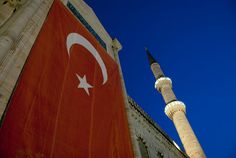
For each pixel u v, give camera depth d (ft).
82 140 29.35
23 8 36.99
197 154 104.99
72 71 36.78
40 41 33.45
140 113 70.33
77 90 34.99
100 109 38.04
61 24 42.19
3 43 27.86
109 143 34.76
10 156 19.76
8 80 25.84
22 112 23.67
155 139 72.23
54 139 25.29
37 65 29.89
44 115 25.94
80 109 32.78
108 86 46.42
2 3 42.86
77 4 63.21
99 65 48.11
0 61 26.25
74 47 42.09
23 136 22.09
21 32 32.07
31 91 26.40
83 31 49.67
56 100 29.19
